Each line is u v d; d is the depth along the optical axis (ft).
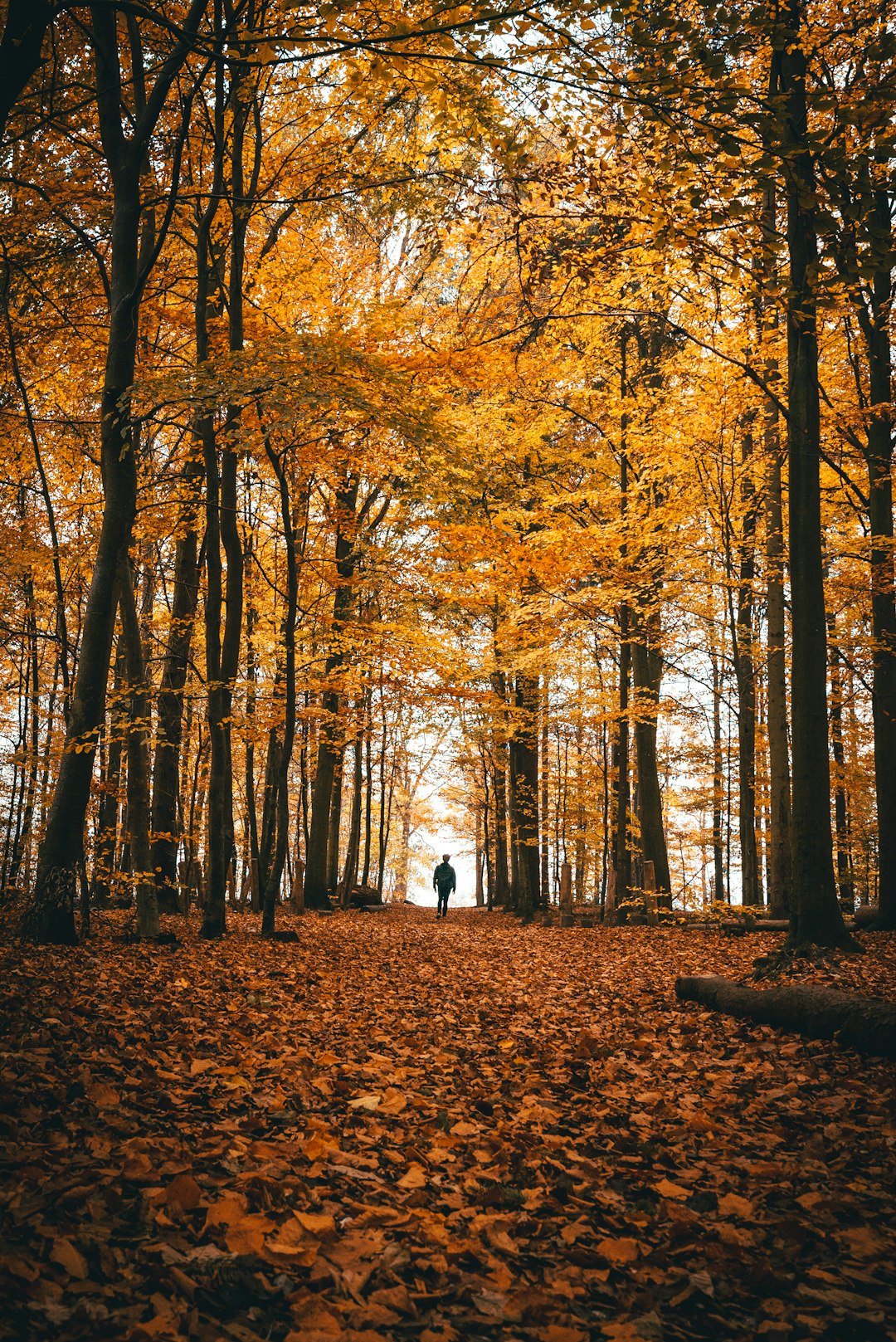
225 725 34.35
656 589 49.21
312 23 15.93
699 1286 7.30
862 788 56.34
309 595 53.67
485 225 28.07
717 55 15.53
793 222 27.96
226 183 35.68
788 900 42.96
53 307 33.99
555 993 24.89
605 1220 8.61
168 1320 5.93
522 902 65.21
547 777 77.41
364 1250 7.39
